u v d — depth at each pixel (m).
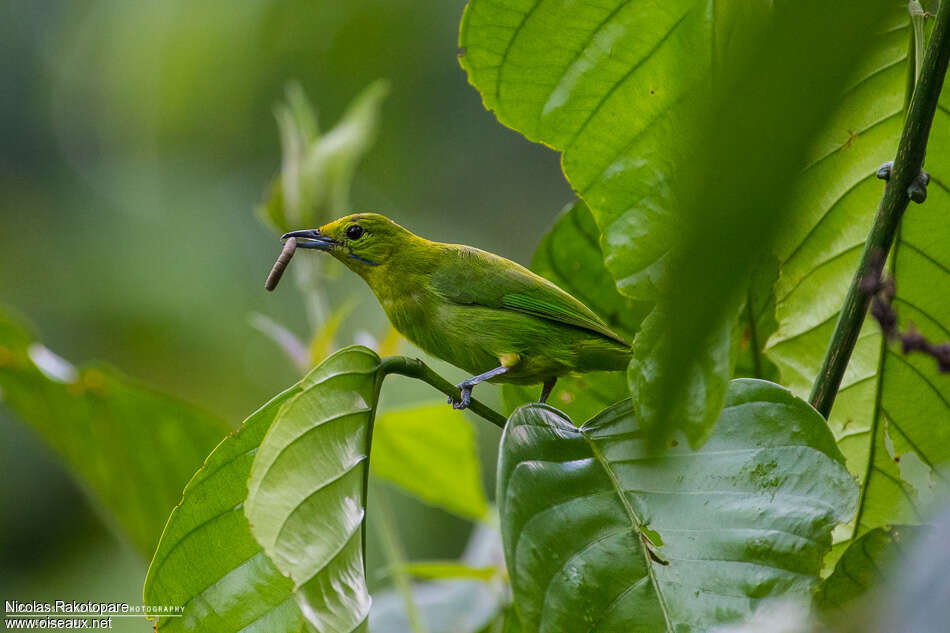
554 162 17.25
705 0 4.31
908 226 5.20
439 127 17.14
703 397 3.55
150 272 15.88
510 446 4.05
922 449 5.43
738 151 1.21
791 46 1.26
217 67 16.97
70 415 7.52
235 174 17.05
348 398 4.58
